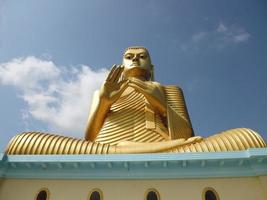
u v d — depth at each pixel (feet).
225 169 28.50
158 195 27.66
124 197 27.71
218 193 27.68
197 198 27.45
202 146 31.22
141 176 28.48
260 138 31.42
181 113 45.62
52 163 28.68
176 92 48.60
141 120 42.01
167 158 27.71
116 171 28.71
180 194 27.66
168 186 28.07
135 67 50.90
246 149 29.99
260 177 27.73
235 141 31.22
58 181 29.07
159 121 42.70
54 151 31.32
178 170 28.48
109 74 43.27
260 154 27.37
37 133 33.68
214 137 33.06
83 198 28.02
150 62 54.13
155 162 27.91
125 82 44.45
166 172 28.45
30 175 29.48
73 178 28.96
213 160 27.86
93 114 43.11
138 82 44.24
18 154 30.89
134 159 27.84
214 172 28.43
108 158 28.14
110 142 39.55
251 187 27.76
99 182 28.68
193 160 27.66
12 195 28.78
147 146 32.17
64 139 32.96
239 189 27.76
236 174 28.37
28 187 29.09
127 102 44.86
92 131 43.80
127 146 32.32
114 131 40.73
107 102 42.24
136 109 43.70
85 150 31.53
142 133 40.01
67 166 28.91
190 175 28.37
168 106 42.29
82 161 28.17
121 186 28.27
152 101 42.93
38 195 28.63
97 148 31.83
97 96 45.44
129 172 28.60
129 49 54.13
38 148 31.45
